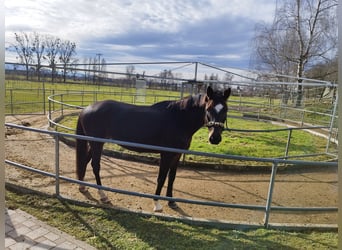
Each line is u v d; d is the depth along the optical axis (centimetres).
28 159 460
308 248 229
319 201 362
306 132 884
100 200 315
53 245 209
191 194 368
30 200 284
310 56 1600
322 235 251
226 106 273
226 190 389
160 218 264
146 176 422
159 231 241
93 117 317
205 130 808
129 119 303
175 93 2434
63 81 2797
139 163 484
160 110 307
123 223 250
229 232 249
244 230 254
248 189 397
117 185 378
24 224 237
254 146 639
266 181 434
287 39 1662
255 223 266
